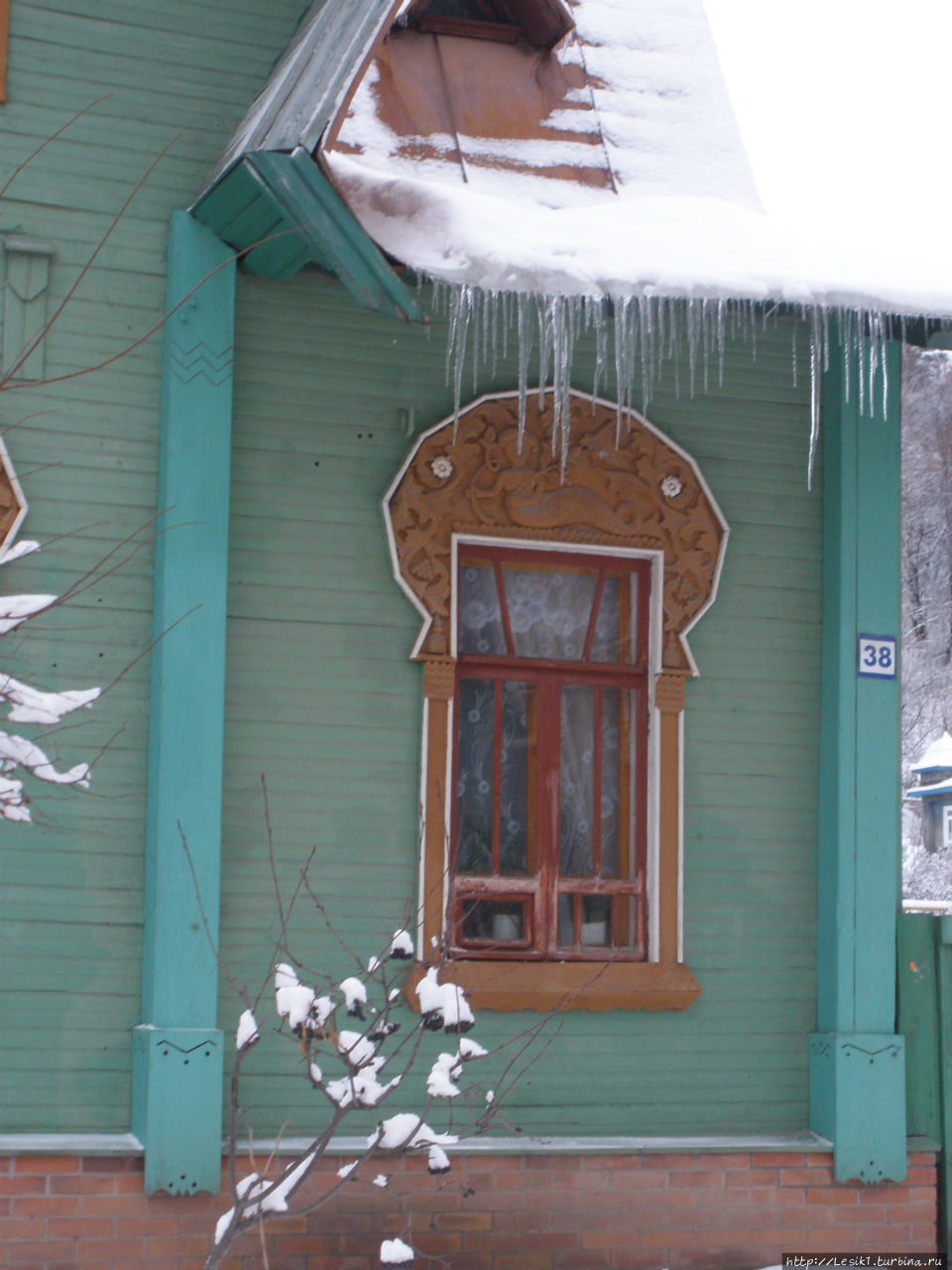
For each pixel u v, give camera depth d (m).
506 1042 6.75
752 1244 7.30
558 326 6.80
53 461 6.89
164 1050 6.55
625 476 7.76
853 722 7.84
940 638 25.92
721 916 7.71
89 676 6.86
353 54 6.21
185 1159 6.53
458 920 6.74
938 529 25.75
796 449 8.12
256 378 7.30
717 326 7.67
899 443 8.11
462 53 7.24
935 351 8.78
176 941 6.68
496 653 7.69
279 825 7.12
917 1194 7.59
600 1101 7.38
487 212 6.48
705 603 7.81
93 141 7.05
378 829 7.25
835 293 6.90
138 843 6.86
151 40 7.17
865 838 7.77
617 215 6.90
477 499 7.52
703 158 7.57
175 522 6.87
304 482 7.32
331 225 6.30
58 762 6.78
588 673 7.77
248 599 7.19
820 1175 7.45
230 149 6.99
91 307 6.99
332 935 7.11
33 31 7.02
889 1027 7.65
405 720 7.35
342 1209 6.76
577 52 7.59
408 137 6.88
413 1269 6.32
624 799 7.79
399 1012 7.15
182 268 7.00
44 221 6.95
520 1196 7.02
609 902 7.71
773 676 7.95
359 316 7.46
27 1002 6.69
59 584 6.86
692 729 7.80
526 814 7.64
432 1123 7.12
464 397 7.60
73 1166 6.47
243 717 7.12
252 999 6.96
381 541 7.39
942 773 19.64
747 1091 7.62
